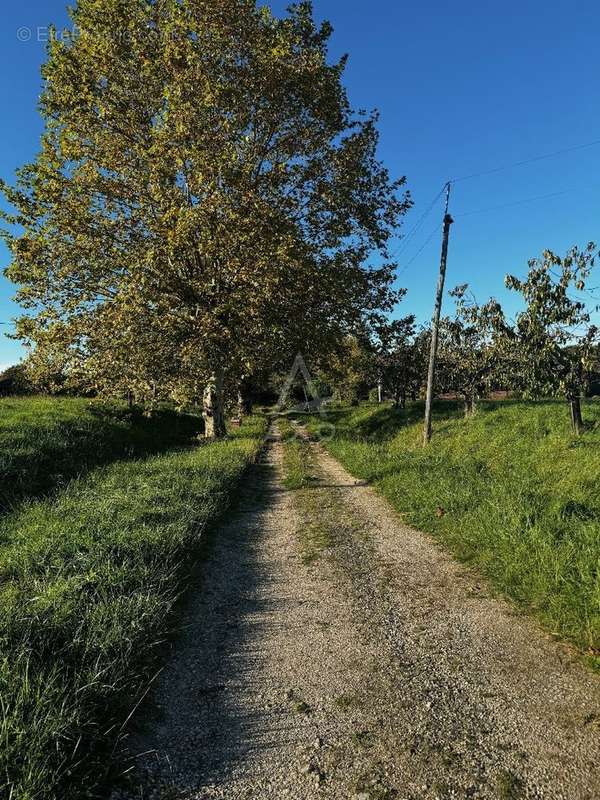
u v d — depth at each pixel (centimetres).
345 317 1611
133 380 1364
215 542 666
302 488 1048
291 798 237
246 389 3188
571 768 247
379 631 407
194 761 264
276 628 421
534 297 930
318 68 1397
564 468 763
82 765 249
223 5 1323
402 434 1647
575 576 437
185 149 1212
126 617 369
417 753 263
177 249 1280
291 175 1410
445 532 649
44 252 1312
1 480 841
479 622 414
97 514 632
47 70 1330
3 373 2619
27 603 385
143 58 1320
